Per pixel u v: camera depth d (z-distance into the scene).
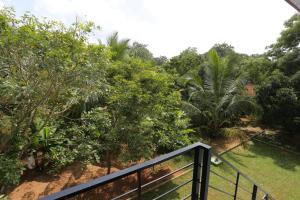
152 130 5.00
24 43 3.42
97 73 4.00
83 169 4.96
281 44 9.57
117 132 4.61
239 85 8.12
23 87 3.48
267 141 8.65
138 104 4.63
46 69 3.72
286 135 9.11
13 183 3.58
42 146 4.89
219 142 8.16
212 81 8.20
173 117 5.81
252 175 6.02
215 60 7.91
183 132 5.62
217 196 4.82
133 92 4.48
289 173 6.27
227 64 8.00
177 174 5.44
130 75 5.19
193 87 8.91
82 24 3.86
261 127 10.01
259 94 8.88
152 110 4.82
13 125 4.05
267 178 5.94
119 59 7.36
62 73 3.77
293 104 7.96
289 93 8.08
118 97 4.53
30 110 3.98
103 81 4.56
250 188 5.30
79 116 5.38
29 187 4.29
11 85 3.32
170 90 6.02
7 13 3.46
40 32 3.56
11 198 3.85
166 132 5.47
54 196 0.79
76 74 3.82
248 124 10.33
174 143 5.30
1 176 3.56
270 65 9.95
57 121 4.81
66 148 4.59
